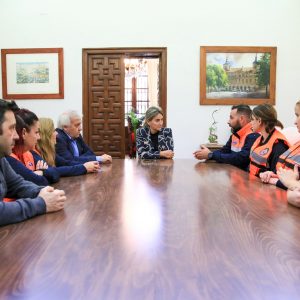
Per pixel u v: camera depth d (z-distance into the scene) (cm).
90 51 530
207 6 522
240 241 107
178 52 527
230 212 143
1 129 144
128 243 106
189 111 533
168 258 94
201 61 524
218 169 280
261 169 261
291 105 529
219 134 532
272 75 526
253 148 275
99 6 525
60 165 282
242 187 200
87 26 528
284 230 118
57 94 535
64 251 99
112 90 536
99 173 261
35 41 532
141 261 92
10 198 166
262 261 91
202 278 81
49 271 85
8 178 165
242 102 527
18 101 539
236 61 525
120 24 526
